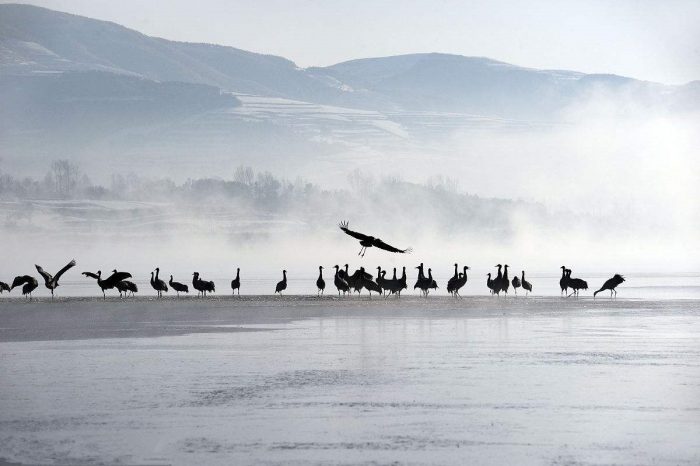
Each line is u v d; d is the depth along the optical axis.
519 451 22.12
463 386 30.53
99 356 38.09
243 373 33.38
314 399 28.42
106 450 22.38
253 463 21.23
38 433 24.08
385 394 29.17
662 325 51.50
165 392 29.59
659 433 23.83
